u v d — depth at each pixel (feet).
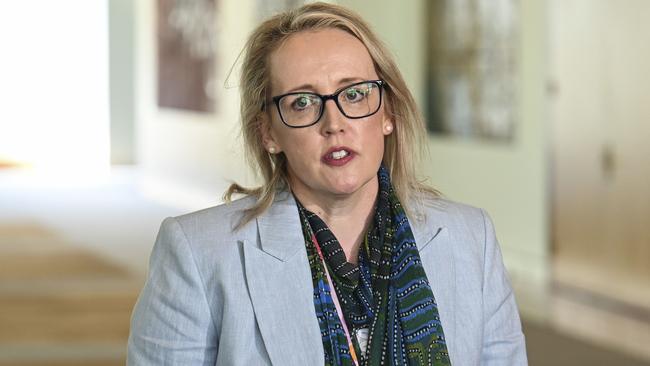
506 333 13.93
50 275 61.31
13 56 136.05
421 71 72.43
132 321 13.48
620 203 52.80
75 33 137.49
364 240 13.47
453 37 68.23
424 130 13.91
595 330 47.44
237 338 12.82
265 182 13.70
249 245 13.12
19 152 135.03
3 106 134.92
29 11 139.95
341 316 13.08
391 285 13.24
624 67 52.16
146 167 110.63
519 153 61.62
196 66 97.50
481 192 65.82
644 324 48.83
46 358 42.34
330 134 12.67
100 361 41.96
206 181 96.07
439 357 12.98
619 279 53.01
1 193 106.22
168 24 104.99
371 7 74.38
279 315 12.90
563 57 57.26
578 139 56.13
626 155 52.26
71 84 139.44
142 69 112.47
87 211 93.15
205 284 13.05
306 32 12.99
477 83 65.77
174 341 12.98
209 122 94.48
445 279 13.55
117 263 65.92
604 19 53.52
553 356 42.70
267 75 13.03
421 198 14.15
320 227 13.35
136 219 88.48
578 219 56.34
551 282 58.75
